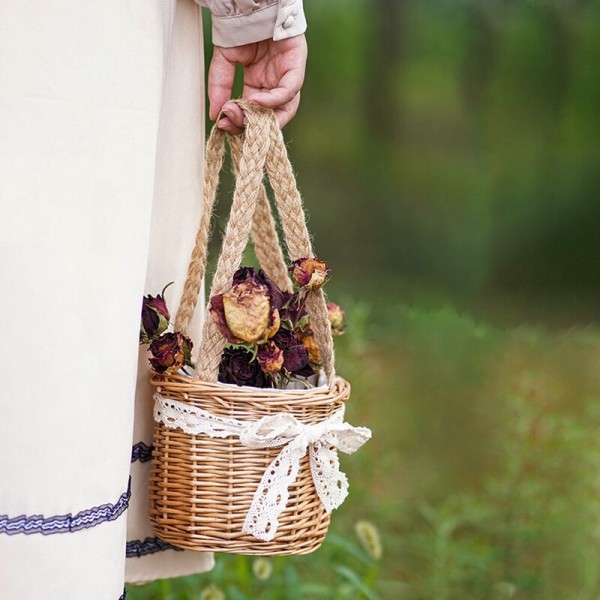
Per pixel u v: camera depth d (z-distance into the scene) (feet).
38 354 4.84
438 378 15.49
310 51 33.47
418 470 12.77
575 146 31.78
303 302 5.84
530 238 28.96
